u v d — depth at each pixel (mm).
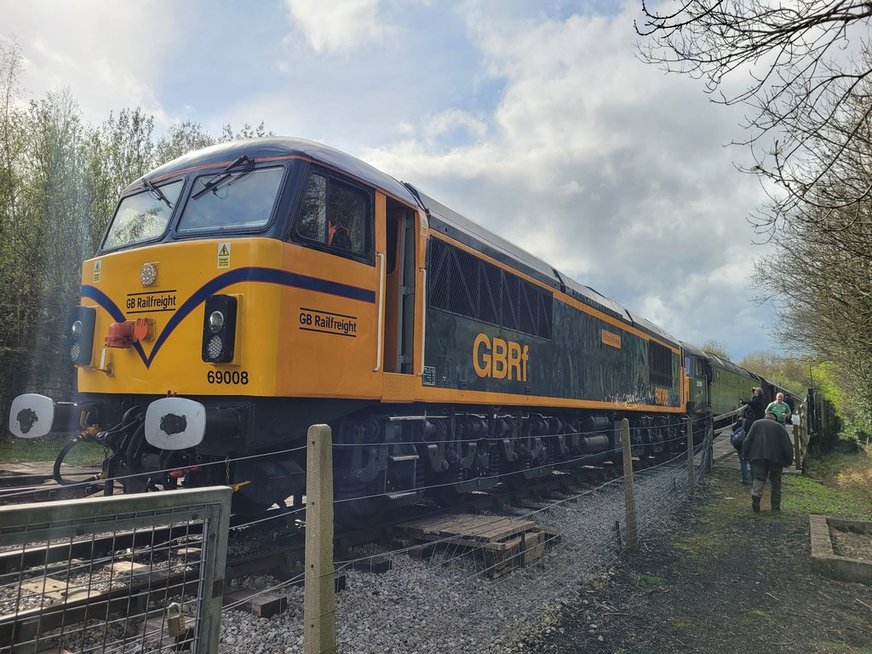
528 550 6180
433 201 7547
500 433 8680
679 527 8508
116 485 7523
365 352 5695
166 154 20344
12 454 13719
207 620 2330
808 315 16562
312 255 5156
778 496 9914
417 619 4570
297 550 5207
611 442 13398
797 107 4859
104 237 6312
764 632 4961
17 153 17625
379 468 6020
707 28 4457
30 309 17547
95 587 3896
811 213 7852
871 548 7641
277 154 5371
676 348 19156
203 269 4965
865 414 16344
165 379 5039
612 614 5152
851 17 4191
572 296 11500
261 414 4777
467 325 7746
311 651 2846
